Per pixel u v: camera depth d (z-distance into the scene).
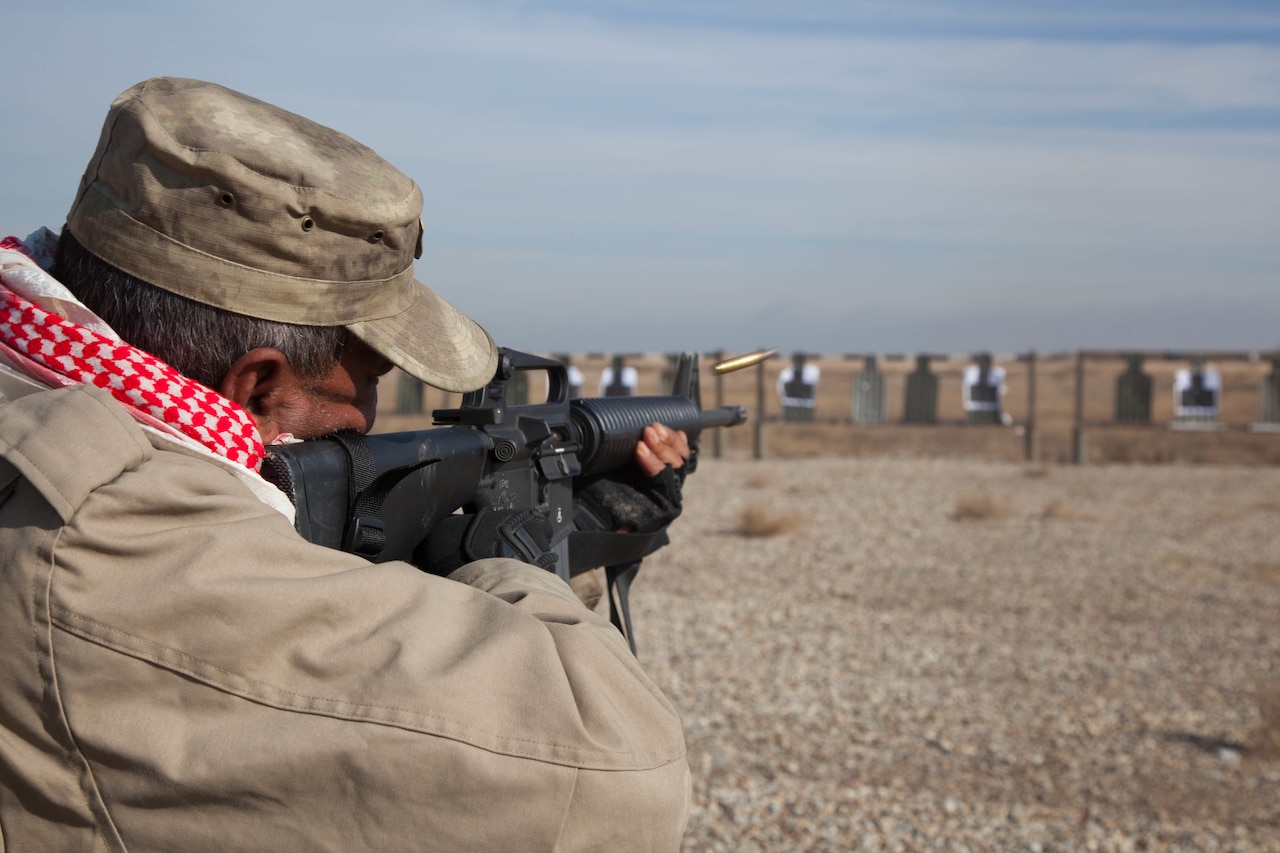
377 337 1.06
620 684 0.94
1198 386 18.67
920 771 4.97
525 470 1.63
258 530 0.87
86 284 0.98
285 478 1.04
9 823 0.83
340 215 0.97
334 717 0.82
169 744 0.81
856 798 4.64
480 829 0.84
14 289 0.92
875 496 13.88
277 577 0.85
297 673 0.84
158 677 0.81
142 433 0.88
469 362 1.18
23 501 0.83
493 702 0.86
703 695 5.93
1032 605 8.13
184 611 0.81
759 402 19.12
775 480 15.38
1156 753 5.24
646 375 20.78
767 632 7.21
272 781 0.81
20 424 0.84
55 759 0.82
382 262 1.04
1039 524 11.82
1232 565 9.68
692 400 2.30
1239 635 7.35
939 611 7.89
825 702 5.86
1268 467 17.89
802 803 4.57
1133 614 7.90
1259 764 5.07
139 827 0.82
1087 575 9.23
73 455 0.83
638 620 7.45
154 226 0.95
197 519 0.86
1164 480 15.95
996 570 9.40
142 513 0.84
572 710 0.87
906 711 5.75
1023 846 4.23
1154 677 6.39
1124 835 4.34
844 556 9.90
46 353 0.90
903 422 19.73
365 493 1.12
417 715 0.82
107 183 0.97
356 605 0.87
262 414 1.06
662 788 0.91
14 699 0.81
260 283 0.97
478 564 1.17
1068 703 5.93
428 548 1.39
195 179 0.94
